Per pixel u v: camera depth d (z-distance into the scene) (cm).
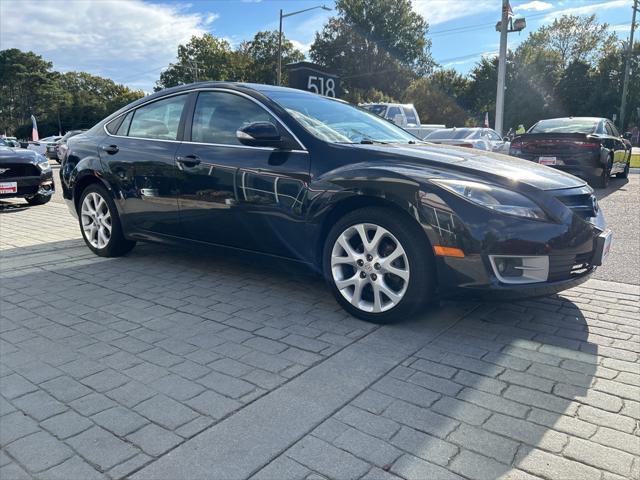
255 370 280
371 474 197
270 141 366
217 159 401
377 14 5672
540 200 308
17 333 335
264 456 208
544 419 232
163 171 438
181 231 439
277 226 373
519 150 1017
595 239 324
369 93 4725
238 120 405
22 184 858
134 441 219
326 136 374
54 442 219
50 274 470
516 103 5253
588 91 5206
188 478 195
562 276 310
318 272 366
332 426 227
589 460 204
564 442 215
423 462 203
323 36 5928
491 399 249
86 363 291
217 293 412
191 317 360
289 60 6638
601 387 259
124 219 486
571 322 344
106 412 241
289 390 258
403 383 264
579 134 960
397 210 323
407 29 5769
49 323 352
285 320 352
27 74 8231
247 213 386
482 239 298
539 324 341
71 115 8144
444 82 5472
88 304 389
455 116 4603
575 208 322
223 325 345
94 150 505
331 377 271
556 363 285
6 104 8375
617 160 1140
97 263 507
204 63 6712
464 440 217
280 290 418
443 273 310
